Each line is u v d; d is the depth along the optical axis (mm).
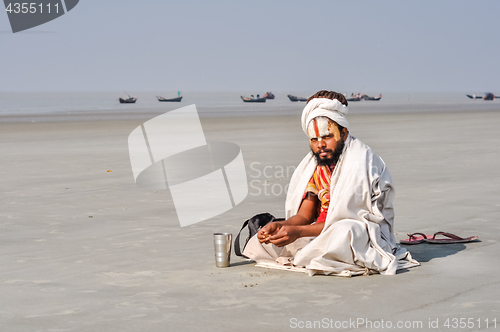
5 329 3826
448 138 22609
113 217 8164
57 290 4719
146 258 5785
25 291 4703
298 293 4516
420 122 37719
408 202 8922
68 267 5473
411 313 4000
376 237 5125
